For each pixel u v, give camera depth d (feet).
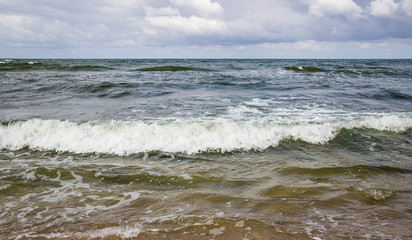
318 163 16.19
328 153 17.99
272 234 8.96
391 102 35.35
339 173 14.64
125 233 9.13
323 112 28.55
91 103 33.09
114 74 69.00
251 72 81.20
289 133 20.71
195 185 13.30
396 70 94.22
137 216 10.35
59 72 73.46
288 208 10.82
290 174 14.56
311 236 8.81
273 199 11.64
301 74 74.74
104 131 20.24
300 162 16.38
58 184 13.47
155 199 11.84
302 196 11.91
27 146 19.03
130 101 34.55
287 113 27.84
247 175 14.47
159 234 9.06
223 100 35.40
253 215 10.28
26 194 12.35
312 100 35.78
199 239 8.75
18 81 50.96
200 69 89.86
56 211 10.78
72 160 16.85
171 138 19.69
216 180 13.84
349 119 24.34
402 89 47.14
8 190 12.71
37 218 10.21
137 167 15.70
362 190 12.40
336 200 11.51
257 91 43.73
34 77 58.34
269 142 19.62
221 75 67.67
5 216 10.36
